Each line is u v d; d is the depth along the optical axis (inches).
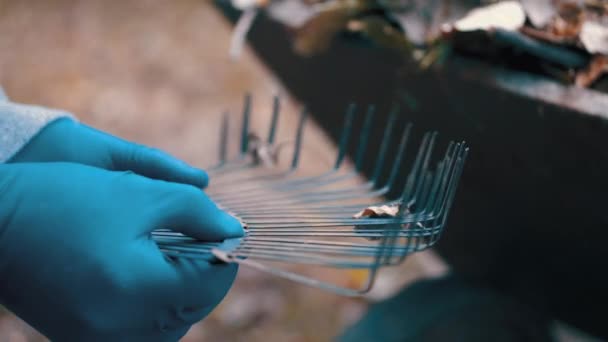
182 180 22.1
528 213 24.0
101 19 80.6
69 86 68.9
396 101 26.5
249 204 21.8
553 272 25.1
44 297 17.5
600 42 21.8
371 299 43.6
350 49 27.2
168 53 74.5
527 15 23.2
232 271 18.8
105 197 18.0
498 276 28.5
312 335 41.9
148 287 17.6
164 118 64.3
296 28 28.7
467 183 25.5
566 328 36.9
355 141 30.4
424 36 25.0
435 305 31.7
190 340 41.5
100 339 17.7
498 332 30.5
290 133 60.4
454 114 24.3
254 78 70.1
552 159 21.8
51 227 17.5
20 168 18.4
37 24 79.4
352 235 17.7
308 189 23.1
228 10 35.1
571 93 21.0
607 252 22.4
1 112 21.4
